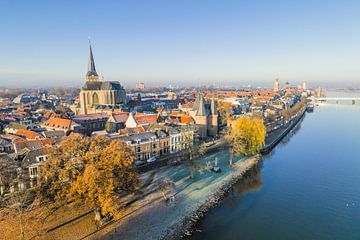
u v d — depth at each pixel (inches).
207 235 2322.8
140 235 2245.3
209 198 2950.3
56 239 2108.8
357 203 2871.6
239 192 3159.5
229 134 4505.4
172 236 2276.1
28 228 2193.7
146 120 5674.2
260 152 4756.4
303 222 2529.5
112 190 2240.4
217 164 4025.6
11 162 2915.8
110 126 5994.1
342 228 2423.7
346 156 4547.2
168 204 2768.2
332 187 3280.0
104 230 2273.6
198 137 5541.3
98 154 2425.0
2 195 2474.2
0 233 2117.4
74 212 2482.8
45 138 4232.3
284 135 6304.1
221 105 7657.5
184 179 3420.3
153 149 4333.2
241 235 2329.0
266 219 2581.2
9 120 6914.4
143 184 3230.8
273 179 3550.7
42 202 2447.1
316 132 6712.6
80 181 2154.3
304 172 3801.7
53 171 2281.0
